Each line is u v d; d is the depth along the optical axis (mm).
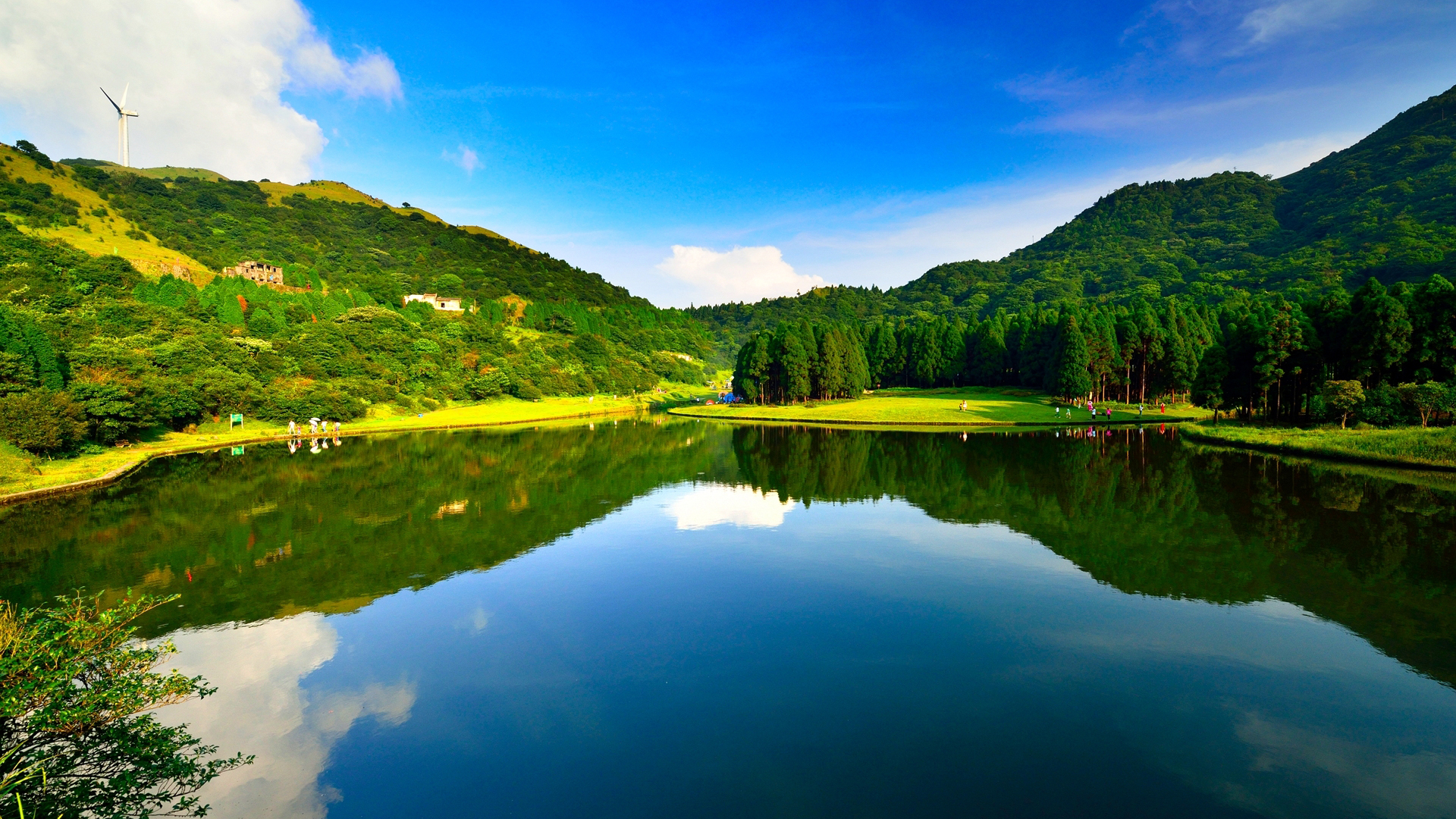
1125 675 12688
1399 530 22609
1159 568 19219
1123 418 67750
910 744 10484
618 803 9133
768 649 14219
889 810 8828
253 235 197375
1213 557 20141
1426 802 8859
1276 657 13312
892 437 57219
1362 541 21344
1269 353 51188
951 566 19828
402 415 80688
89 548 22750
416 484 35781
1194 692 11969
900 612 16234
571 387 116000
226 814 8930
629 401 116125
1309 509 25859
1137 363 83938
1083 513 26266
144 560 21328
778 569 19938
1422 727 10719
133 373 54094
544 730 11109
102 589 18578
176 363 64188
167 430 57000
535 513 28344
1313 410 48031
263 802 9219
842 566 20141
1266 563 19344
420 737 10953
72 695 9156
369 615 16531
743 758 10188
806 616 16094
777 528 25141
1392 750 10109
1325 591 17031
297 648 14648
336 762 10250
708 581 18906
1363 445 38281
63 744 9141
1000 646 14117
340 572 20031
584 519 27078
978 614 15969
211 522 26781
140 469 41375
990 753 10172
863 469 39344
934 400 88250
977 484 33156
